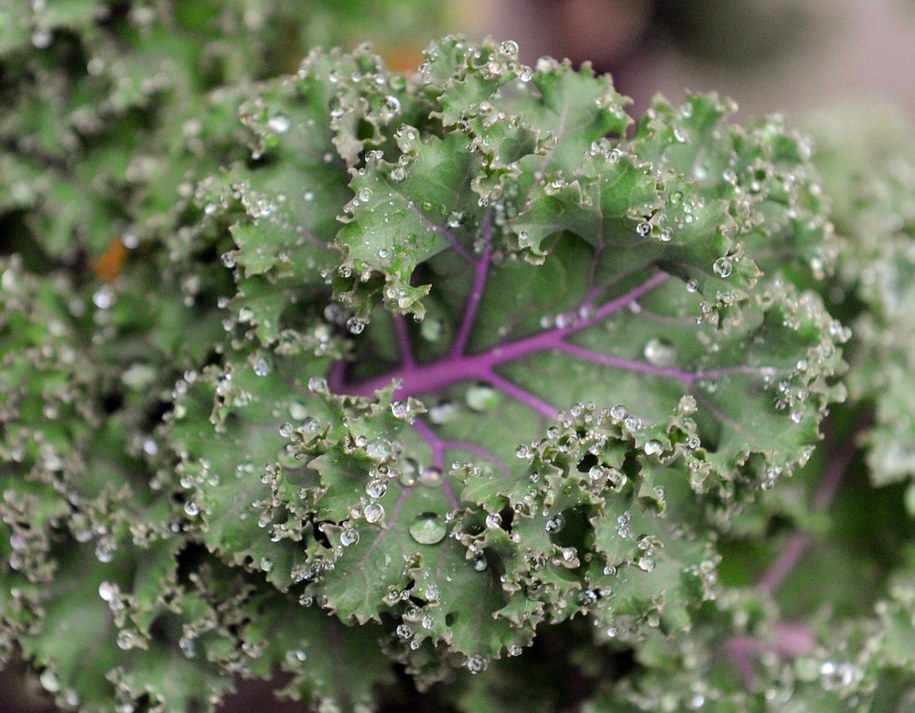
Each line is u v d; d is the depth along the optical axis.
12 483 0.95
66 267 1.05
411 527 0.91
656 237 0.90
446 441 0.94
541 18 1.29
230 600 0.94
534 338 0.94
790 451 0.92
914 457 1.00
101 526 0.95
